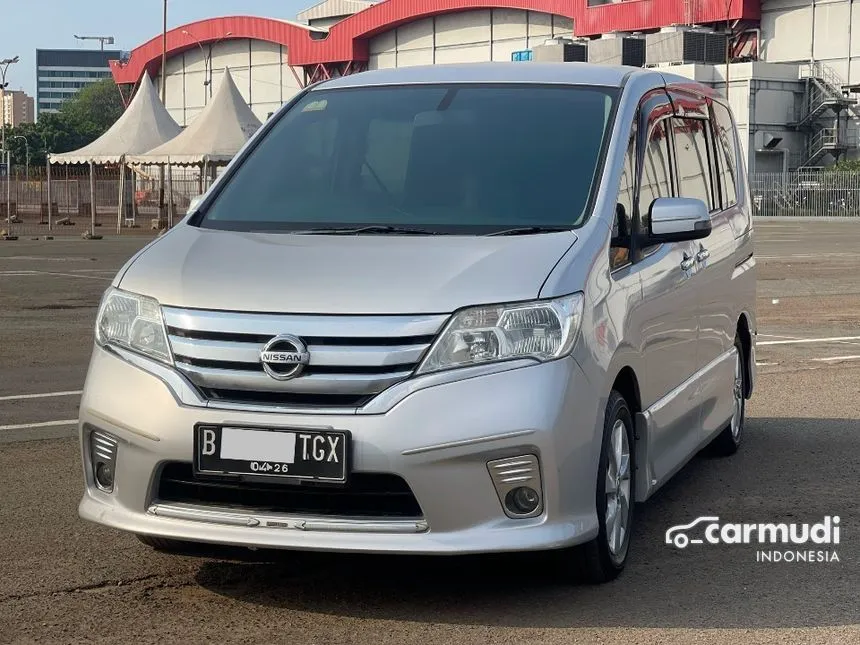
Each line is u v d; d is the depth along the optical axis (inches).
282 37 3083.2
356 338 158.4
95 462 174.1
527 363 160.4
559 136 200.8
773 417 317.1
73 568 185.2
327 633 157.9
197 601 170.7
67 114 5511.8
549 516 161.6
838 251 1082.1
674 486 244.8
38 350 422.3
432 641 155.2
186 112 3368.6
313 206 195.9
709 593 177.0
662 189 213.6
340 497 159.6
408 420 156.2
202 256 175.9
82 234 1330.0
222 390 161.9
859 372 389.7
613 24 2549.2
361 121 212.5
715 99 267.7
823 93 2357.3
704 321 232.7
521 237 177.0
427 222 187.9
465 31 2807.6
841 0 2372.0
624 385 188.4
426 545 157.3
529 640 155.9
